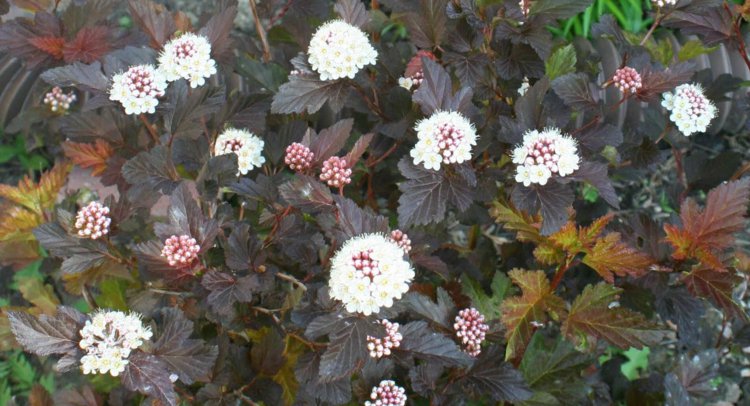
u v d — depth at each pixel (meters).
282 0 0.93
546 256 0.71
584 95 0.74
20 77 1.04
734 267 0.76
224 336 0.70
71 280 0.74
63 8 1.02
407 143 0.81
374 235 0.63
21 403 0.86
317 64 0.71
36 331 0.61
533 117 0.71
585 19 1.16
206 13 0.89
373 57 0.72
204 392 0.69
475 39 0.77
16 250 0.81
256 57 0.93
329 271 0.70
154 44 0.77
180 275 0.66
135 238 0.79
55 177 0.80
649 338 0.69
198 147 0.74
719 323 0.93
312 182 0.65
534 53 0.78
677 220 0.78
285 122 0.84
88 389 0.76
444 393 0.70
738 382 0.87
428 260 0.70
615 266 0.69
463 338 0.69
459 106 0.70
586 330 0.71
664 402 0.81
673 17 0.82
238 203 0.91
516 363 0.77
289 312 0.69
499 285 0.78
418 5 0.79
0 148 1.05
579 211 0.85
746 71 1.09
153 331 0.65
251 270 0.68
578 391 0.76
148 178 0.69
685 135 0.78
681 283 0.80
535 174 0.66
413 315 0.70
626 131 0.82
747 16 0.80
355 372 0.70
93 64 0.70
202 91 0.70
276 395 0.71
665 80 0.74
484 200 0.75
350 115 0.98
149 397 0.66
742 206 0.69
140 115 0.73
